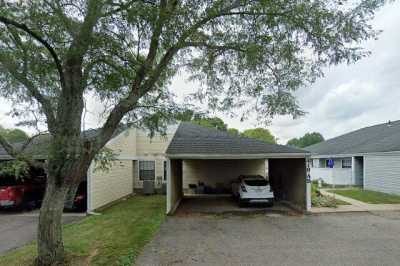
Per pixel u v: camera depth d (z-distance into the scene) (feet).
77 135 19.03
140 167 65.36
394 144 57.00
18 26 17.02
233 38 23.52
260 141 43.78
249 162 66.54
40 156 20.38
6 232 29.35
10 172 20.18
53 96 22.41
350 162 74.74
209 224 32.04
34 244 24.40
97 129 26.96
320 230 28.40
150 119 24.98
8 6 17.88
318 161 93.25
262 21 21.93
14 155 18.92
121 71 21.39
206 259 20.08
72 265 18.88
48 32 19.44
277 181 56.08
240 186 45.85
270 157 38.60
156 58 23.89
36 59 20.40
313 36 21.76
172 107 25.99
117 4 17.92
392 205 42.60
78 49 18.25
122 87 23.31
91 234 27.04
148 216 36.52
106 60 20.74
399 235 26.07
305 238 25.48
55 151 18.26
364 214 36.55
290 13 20.74
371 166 61.62
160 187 64.28
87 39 18.11
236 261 19.65
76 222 33.30
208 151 39.11
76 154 18.79
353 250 21.75
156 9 18.70
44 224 18.74
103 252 21.56
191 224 32.04
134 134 63.57
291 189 46.91
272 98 25.93
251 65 24.08
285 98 25.86
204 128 57.67
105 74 22.20
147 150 65.72
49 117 19.79
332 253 21.11
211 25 22.49
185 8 19.95
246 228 29.86
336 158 81.46
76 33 18.66
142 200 52.90
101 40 19.24
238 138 45.78
